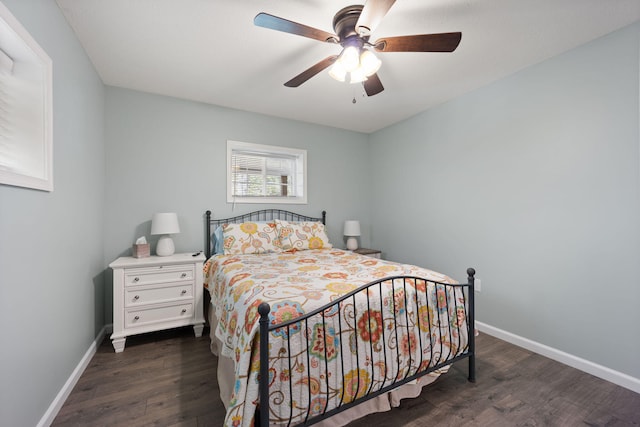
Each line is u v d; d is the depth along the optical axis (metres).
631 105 1.71
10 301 1.11
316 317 1.25
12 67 1.30
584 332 1.92
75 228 1.79
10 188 1.11
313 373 1.21
